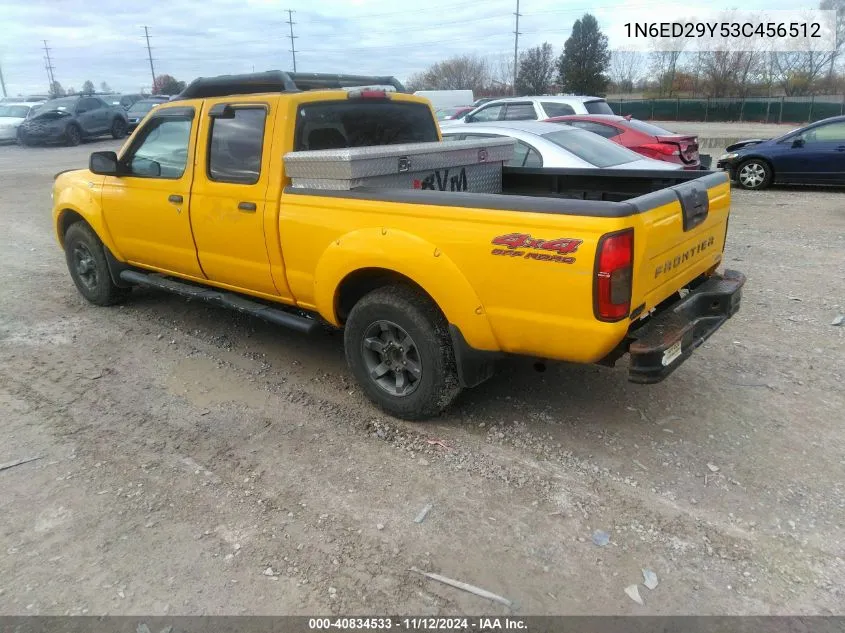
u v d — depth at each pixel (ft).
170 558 9.54
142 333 18.47
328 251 12.85
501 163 17.40
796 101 138.72
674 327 11.26
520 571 9.20
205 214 15.21
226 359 16.58
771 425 12.74
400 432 12.88
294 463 11.89
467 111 53.01
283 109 13.57
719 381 14.61
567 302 10.25
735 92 163.12
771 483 10.94
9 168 61.57
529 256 10.42
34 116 81.56
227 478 11.46
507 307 10.96
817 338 16.76
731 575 9.05
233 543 9.82
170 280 18.12
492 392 14.39
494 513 10.40
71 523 10.34
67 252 20.80
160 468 11.78
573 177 16.80
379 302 12.59
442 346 12.20
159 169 16.46
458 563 9.37
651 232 10.39
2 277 24.53
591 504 10.55
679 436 12.45
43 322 19.47
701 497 10.65
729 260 24.41
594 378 14.98
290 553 9.60
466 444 12.38
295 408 13.96
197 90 16.97
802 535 9.75
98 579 9.16
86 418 13.64
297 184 13.46
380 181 13.41
